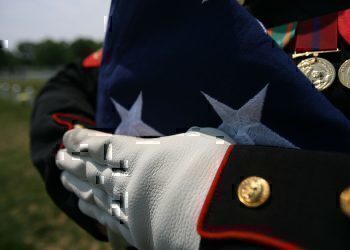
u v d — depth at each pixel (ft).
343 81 1.34
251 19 1.33
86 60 2.82
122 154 1.39
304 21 1.56
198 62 1.44
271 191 0.96
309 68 1.44
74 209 1.90
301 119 1.22
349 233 0.83
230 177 1.05
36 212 8.32
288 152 1.04
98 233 1.94
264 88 1.27
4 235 7.25
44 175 2.12
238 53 1.32
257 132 1.31
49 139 2.21
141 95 1.68
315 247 0.84
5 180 10.62
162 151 1.25
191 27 1.48
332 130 1.17
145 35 1.67
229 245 0.93
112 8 1.92
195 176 1.13
